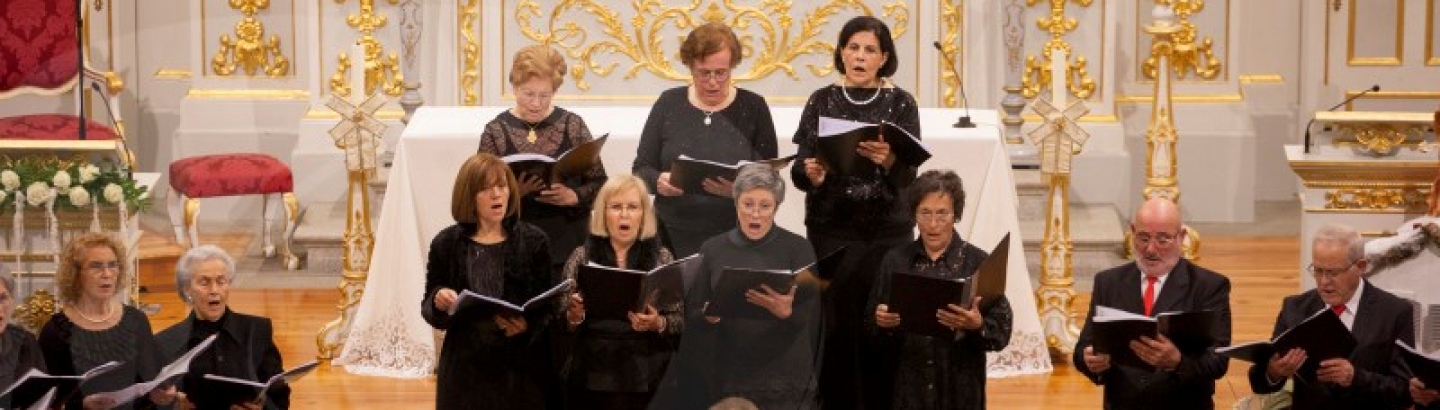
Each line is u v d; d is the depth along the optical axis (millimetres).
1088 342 5809
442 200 7617
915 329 5688
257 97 10711
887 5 10094
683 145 6758
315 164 10156
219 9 10648
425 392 7461
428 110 7977
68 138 9617
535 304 5652
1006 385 7539
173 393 5379
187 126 10688
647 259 6016
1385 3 10898
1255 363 5617
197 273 5680
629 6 10094
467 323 5859
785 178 7594
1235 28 10617
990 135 7578
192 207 9336
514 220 5922
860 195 6379
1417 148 7570
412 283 7613
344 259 7941
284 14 10695
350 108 7910
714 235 6707
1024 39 10062
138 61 11148
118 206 7293
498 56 10109
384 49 10219
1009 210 7570
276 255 9773
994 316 5805
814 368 6277
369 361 7734
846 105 6590
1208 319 5445
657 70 10164
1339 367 5488
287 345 8133
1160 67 9625
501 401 5898
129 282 7391
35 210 7180
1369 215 7449
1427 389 5465
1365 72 10969
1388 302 5688
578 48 10133
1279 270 9492
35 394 5168
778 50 10125
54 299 7234
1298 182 11219
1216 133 10656
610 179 6027
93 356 5676
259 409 5527
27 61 9906
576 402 6047
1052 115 7871
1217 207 10711
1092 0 10164
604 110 8031
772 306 5957
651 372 6016
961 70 10125
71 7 9945
